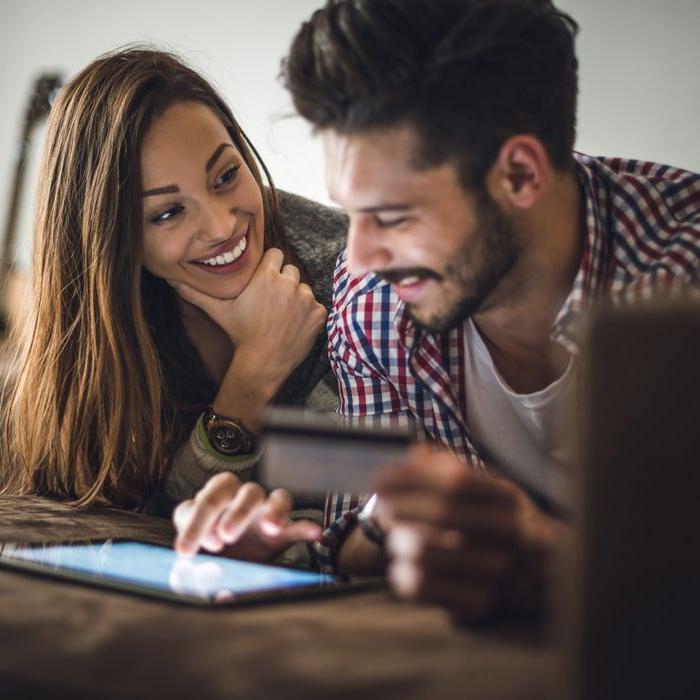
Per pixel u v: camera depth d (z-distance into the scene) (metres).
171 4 3.08
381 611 0.66
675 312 0.44
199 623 0.61
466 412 1.14
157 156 1.32
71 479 1.39
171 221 1.36
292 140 2.86
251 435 1.41
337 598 0.70
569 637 0.46
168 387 1.50
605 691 0.45
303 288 1.45
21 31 3.33
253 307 1.43
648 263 0.97
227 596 0.67
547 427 1.08
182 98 1.36
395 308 1.12
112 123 1.33
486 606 0.60
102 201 1.34
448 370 1.12
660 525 0.45
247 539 0.92
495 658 0.54
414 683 0.50
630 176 0.99
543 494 1.14
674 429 0.44
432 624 0.62
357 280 1.18
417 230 0.82
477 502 0.60
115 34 3.18
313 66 0.82
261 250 1.46
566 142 0.89
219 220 1.35
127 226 1.34
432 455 0.61
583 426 0.46
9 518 1.08
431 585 0.60
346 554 0.94
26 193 3.01
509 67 0.82
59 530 1.02
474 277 0.86
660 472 0.45
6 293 2.45
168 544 0.96
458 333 1.11
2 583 0.72
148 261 1.41
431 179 0.81
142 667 0.53
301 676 0.51
